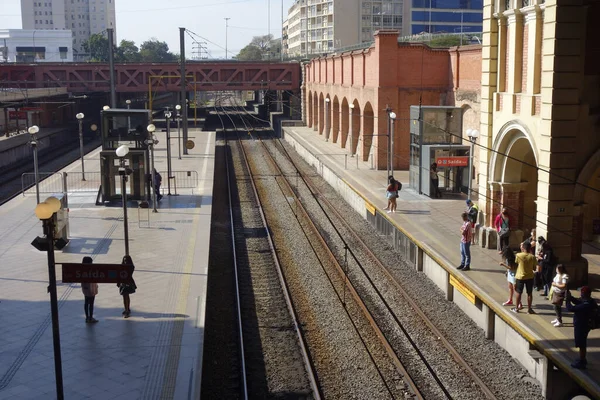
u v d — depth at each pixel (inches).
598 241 855.7
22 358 521.3
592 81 655.8
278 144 2329.0
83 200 1171.9
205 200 1203.2
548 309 597.9
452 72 1387.8
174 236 919.0
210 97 6747.1
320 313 685.3
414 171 1210.0
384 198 1135.0
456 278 701.3
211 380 532.1
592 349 514.0
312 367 553.6
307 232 1054.4
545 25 650.2
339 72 1902.1
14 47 5172.2
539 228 676.1
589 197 855.1
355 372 546.3
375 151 1472.7
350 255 912.3
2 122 2386.8
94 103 3117.6
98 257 807.1
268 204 1290.6
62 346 544.4
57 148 2204.7
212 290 768.9
